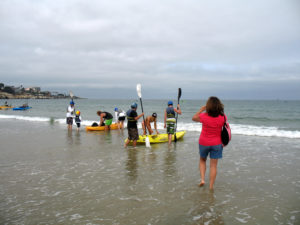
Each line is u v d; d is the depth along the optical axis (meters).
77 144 8.64
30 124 16.09
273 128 13.68
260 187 4.25
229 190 4.10
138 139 8.25
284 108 49.75
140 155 6.88
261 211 3.31
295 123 18.19
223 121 3.83
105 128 12.73
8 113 30.42
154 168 5.51
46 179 4.79
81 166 5.73
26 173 5.18
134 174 5.07
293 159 6.32
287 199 3.71
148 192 4.05
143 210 3.37
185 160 6.25
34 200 3.76
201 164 4.30
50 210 3.41
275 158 6.44
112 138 10.05
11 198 3.85
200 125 14.97
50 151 7.46
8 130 12.77
